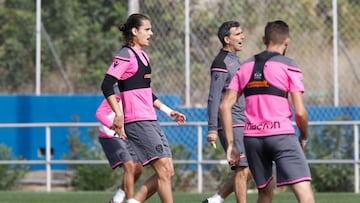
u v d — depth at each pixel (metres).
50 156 47.16
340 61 53.91
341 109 48.59
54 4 60.41
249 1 52.28
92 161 46.28
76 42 60.19
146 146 28.61
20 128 50.91
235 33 30.44
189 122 47.09
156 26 51.62
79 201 39.19
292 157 23.11
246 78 23.56
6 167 48.41
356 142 44.38
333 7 47.69
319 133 46.19
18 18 61.62
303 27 52.66
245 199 30.47
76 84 59.31
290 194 41.38
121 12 61.41
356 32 54.53
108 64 60.50
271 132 23.14
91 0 61.19
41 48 57.94
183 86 51.34
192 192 44.75
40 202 38.91
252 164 23.81
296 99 22.95
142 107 28.69
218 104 30.05
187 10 48.41
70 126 46.50
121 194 33.75
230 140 23.94
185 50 48.78
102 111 33.28
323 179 45.53
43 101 52.03
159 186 28.78
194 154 48.00
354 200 38.59
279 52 23.78
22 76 60.84
